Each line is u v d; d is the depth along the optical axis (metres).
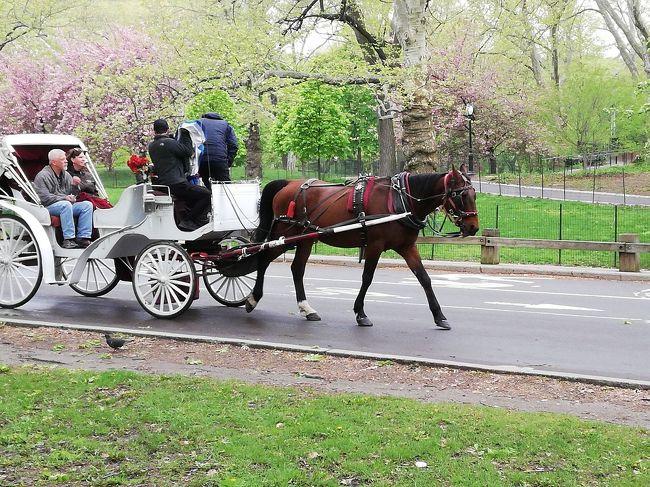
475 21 37.78
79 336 10.45
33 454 5.89
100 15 43.91
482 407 7.17
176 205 11.97
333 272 18.62
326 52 29.31
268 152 59.38
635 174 41.41
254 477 5.36
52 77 38.94
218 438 6.16
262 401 7.21
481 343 10.39
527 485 5.25
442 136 47.00
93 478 5.43
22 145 13.16
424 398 7.62
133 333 10.53
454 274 18.56
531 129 48.69
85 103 30.52
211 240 12.55
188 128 11.88
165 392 7.46
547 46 44.66
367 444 5.98
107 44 37.00
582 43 53.41
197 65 23.38
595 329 11.41
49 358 9.15
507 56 46.88
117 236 12.11
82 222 12.62
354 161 54.38
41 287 15.03
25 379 7.96
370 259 11.50
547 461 5.67
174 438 6.18
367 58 28.53
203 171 12.58
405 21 23.39
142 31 33.22
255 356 9.39
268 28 25.23
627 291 15.61
